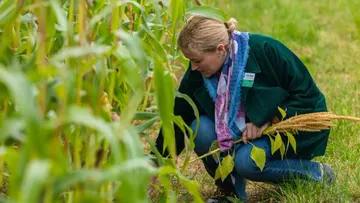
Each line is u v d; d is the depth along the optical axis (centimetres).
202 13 393
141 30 348
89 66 274
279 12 1070
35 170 220
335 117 420
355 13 1025
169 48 462
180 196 473
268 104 418
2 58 311
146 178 265
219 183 463
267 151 434
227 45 416
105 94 324
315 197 439
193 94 443
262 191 484
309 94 432
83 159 342
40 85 255
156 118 364
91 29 297
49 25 311
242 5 1124
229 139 433
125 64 287
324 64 816
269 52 424
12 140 304
